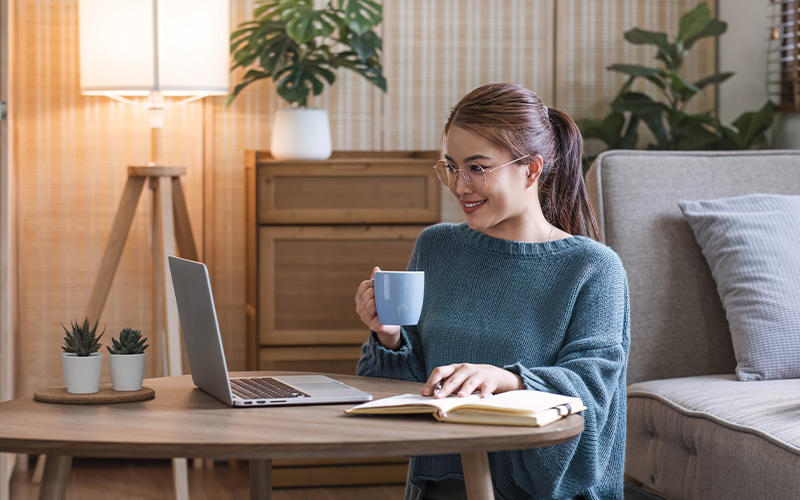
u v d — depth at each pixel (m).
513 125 1.47
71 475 3.22
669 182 2.48
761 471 1.73
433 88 3.62
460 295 1.59
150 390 1.38
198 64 2.97
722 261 2.34
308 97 3.53
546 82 3.69
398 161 3.11
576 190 1.67
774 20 3.44
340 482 3.13
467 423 1.16
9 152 2.91
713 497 1.89
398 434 1.10
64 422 1.18
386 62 3.59
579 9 3.70
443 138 1.60
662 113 3.66
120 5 2.93
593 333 1.45
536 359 1.49
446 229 1.69
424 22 3.61
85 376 1.35
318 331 3.11
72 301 3.40
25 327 3.37
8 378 2.89
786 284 2.26
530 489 1.38
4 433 1.11
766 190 2.52
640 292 2.39
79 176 3.39
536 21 3.68
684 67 3.78
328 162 3.09
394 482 3.16
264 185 3.07
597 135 3.57
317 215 3.09
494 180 1.46
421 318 1.65
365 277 3.12
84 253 3.40
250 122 3.50
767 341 2.21
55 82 3.37
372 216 3.11
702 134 3.45
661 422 2.12
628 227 2.42
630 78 3.54
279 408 1.28
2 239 2.86
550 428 1.13
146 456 1.06
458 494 1.51
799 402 1.90
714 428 1.91
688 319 2.40
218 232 3.50
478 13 3.64
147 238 3.44
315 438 1.08
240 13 3.48
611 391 1.39
